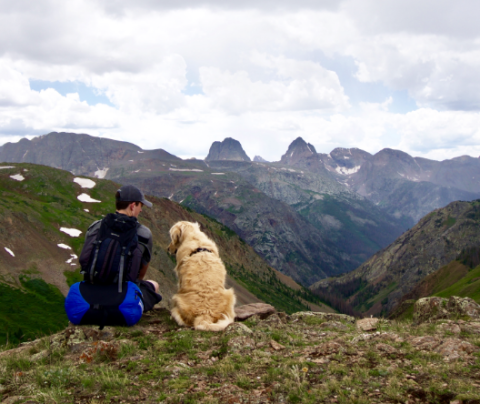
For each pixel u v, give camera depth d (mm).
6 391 2158
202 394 2016
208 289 3104
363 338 2699
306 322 3467
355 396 1971
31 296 39438
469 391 1934
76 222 58406
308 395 1985
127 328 2852
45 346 2709
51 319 36344
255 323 3229
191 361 2418
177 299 3146
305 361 2336
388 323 3420
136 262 2746
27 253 46562
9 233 47562
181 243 3430
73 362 2459
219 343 2658
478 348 2395
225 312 3078
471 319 3104
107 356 2482
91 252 2695
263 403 1957
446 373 2129
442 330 2844
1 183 75562
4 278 40906
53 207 62281
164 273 50062
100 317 2676
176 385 2100
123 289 2715
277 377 2158
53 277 44969
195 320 2977
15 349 2855
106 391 2090
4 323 32688
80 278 47062
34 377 2246
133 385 2137
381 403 1918
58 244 51562
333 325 3281
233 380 2164
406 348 2465
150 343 2668
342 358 2381
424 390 2000
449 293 58219
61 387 2129
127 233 2725
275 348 2580
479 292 50281
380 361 2314
